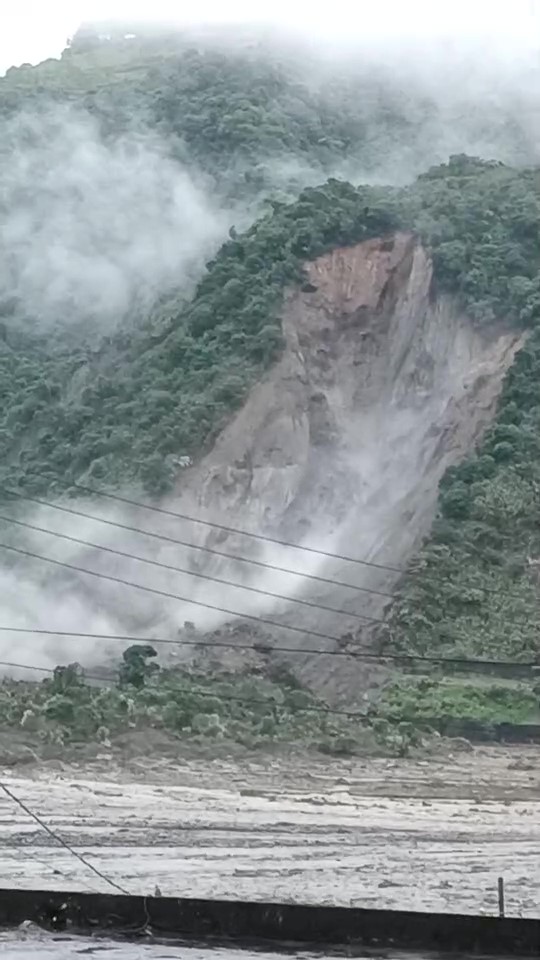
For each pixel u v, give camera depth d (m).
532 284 91.19
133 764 54.62
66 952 10.41
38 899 11.44
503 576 72.75
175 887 35.38
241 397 90.62
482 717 61.22
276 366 92.44
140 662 67.12
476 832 45.06
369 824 45.94
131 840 42.16
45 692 61.50
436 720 61.34
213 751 56.78
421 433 88.06
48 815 45.69
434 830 45.28
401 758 57.50
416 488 83.56
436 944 10.67
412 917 10.75
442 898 35.00
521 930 10.54
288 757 56.94
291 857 40.34
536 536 74.94
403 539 78.56
